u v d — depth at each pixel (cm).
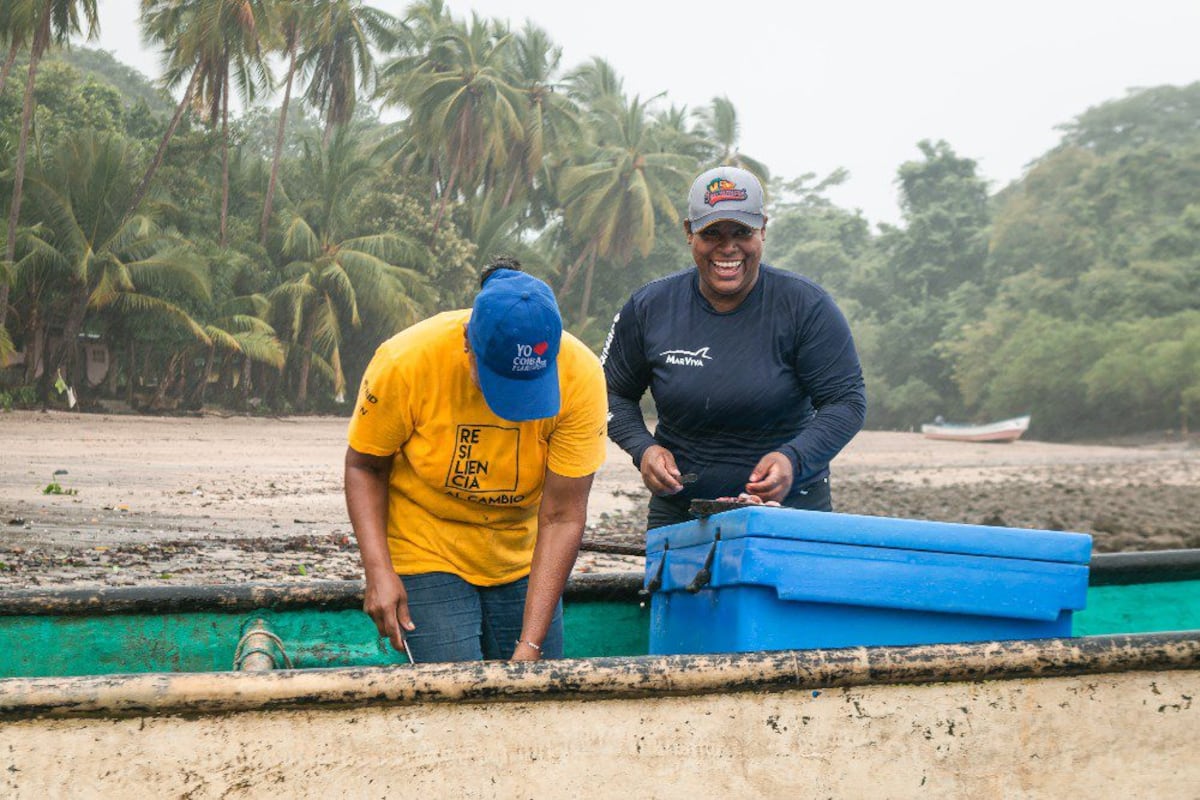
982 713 293
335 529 1145
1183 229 6084
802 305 369
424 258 4047
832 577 294
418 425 293
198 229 3734
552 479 299
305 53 4116
